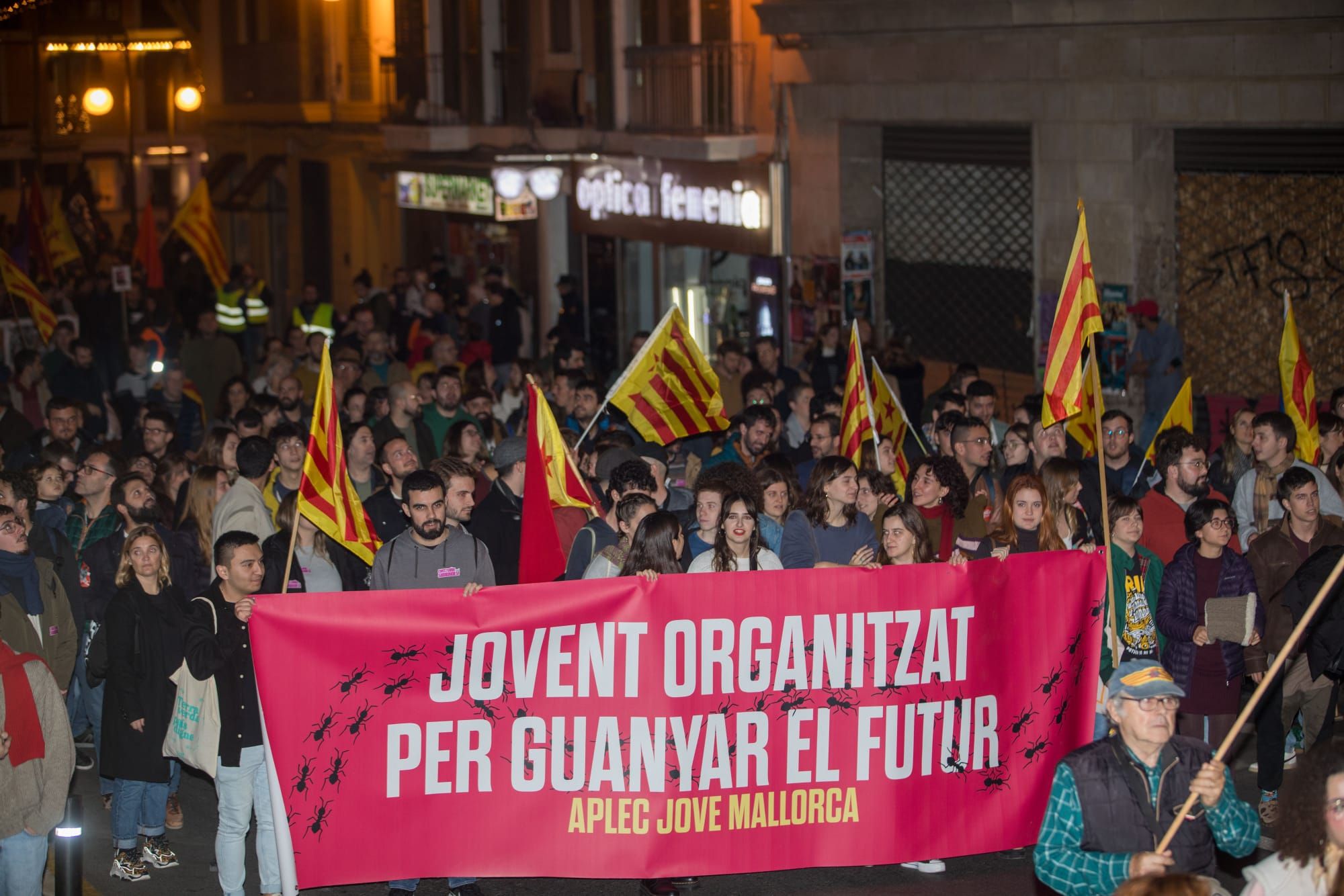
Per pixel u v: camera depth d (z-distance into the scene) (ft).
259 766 25.39
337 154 112.68
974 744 25.68
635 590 24.90
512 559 33.17
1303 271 49.85
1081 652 25.95
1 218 113.09
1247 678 32.24
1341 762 16.67
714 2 72.43
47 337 60.90
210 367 63.72
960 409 41.19
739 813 25.22
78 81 155.74
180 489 35.83
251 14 123.65
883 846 25.46
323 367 26.94
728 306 75.66
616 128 80.79
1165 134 53.26
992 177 60.64
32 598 28.37
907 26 60.23
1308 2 47.37
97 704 31.04
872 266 66.28
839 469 29.12
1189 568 27.66
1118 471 36.09
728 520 26.66
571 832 24.97
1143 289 54.13
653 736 24.99
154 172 158.30
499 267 78.02
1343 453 32.14
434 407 43.91
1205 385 53.47
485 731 24.72
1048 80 56.13
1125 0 51.90
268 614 24.00
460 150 91.35
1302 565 27.78
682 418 36.09
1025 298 59.62
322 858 24.32
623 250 83.71
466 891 26.16
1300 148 49.47
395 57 96.17
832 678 25.30
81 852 24.08
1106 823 18.39
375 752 24.43
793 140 68.49
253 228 129.39
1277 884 16.94
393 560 27.48
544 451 32.07
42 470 33.45
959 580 25.50
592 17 82.74
